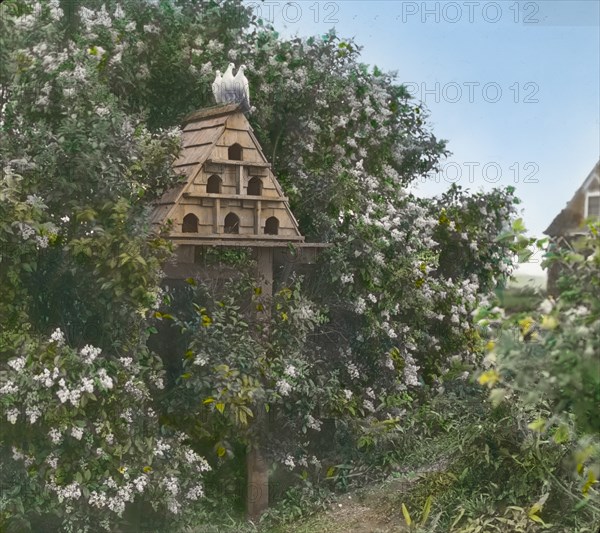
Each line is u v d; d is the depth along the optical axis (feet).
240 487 23.18
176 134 21.86
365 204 26.35
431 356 29.14
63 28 25.52
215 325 21.17
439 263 31.68
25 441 18.74
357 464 23.86
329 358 24.73
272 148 27.66
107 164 19.90
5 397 18.03
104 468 19.34
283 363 21.90
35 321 20.43
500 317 14.43
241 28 28.76
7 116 22.61
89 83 21.47
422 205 31.35
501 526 18.60
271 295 22.45
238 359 21.12
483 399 24.61
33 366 18.45
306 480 23.04
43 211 19.58
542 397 18.90
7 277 19.15
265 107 27.12
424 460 23.58
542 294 14.24
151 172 21.30
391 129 30.73
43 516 19.66
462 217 31.68
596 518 17.80
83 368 18.72
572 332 13.32
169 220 20.53
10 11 23.72
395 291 25.84
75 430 18.37
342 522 21.20
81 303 20.44
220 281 22.79
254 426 22.18
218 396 20.49
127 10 27.09
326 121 27.78
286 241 22.30
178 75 27.61
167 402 21.31
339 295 24.66
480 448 20.53
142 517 20.68
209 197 21.18
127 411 19.70
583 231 14.92
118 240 19.26
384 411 25.59
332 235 24.77
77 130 19.85
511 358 13.91
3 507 18.26
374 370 25.57
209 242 21.07
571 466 18.69
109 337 19.97
